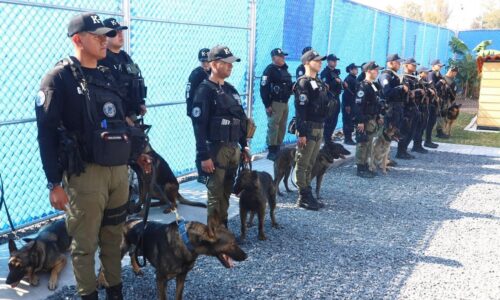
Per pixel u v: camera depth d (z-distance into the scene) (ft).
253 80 27.89
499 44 87.30
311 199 19.72
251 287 12.23
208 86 13.46
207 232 9.71
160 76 20.47
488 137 42.29
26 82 14.65
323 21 35.81
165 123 21.20
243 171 14.76
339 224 17.92
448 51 84.38
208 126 13.56
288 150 20.72
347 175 26.48
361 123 25.14
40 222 16.07
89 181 8.71
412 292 12.41
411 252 15.34
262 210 15.25
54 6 14.83
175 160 22.31
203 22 22.61
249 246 15.15
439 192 23.61
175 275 10.15
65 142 8.36
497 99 45.85
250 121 14.34
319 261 14.21
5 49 13.87
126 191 9.60
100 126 8.64
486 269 14.16
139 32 18.95
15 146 14.71
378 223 18.28
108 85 8.96
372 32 45.32
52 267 11.74
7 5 13.75
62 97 8.41
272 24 29.43
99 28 8.56
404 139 31.30
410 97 29.53
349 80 34.09
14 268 10.96
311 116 18.66
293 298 11.74
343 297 11.93
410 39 59.06
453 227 18.17
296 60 32.94
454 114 40.24
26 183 15.30
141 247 10.69
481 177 27.35
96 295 9.45
